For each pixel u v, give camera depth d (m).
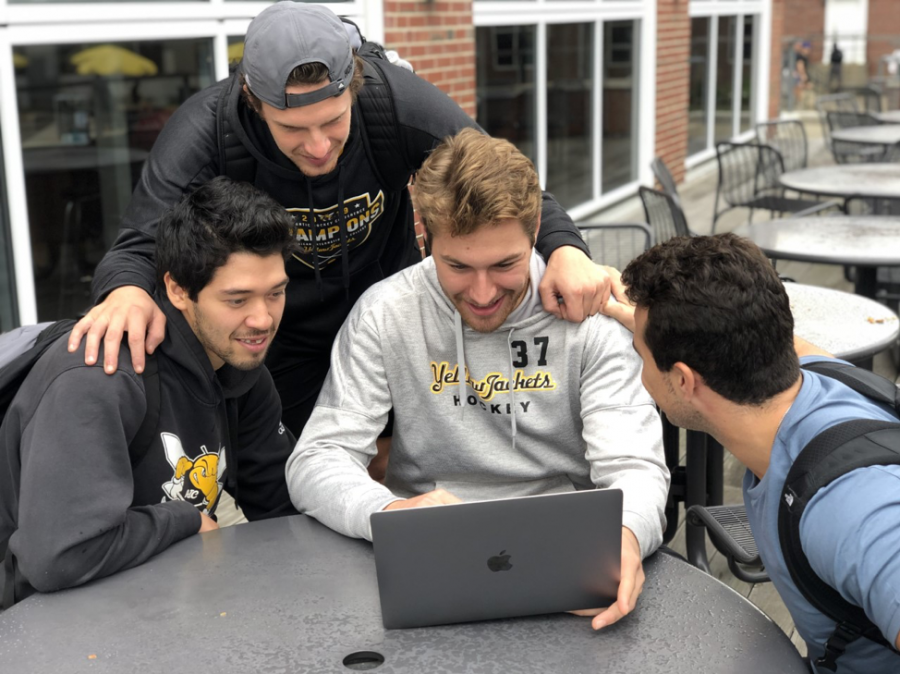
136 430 1.58
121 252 1.82
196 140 1.93
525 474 1.83
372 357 1.81
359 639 1.33
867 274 3.94
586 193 7.88
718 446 2.49
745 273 1.28
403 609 1.34
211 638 1.33
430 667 1.26
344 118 1.84
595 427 1.72
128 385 1.55
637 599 1.42
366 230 2.16
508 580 1.34
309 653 1.29
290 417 2.43
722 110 11.15
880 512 1.13
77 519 1.46
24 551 1.47
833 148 7.87
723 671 1.25
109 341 1.56
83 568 1.47
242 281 1.56
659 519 1.56
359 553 1.57
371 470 2.27
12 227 3.50
